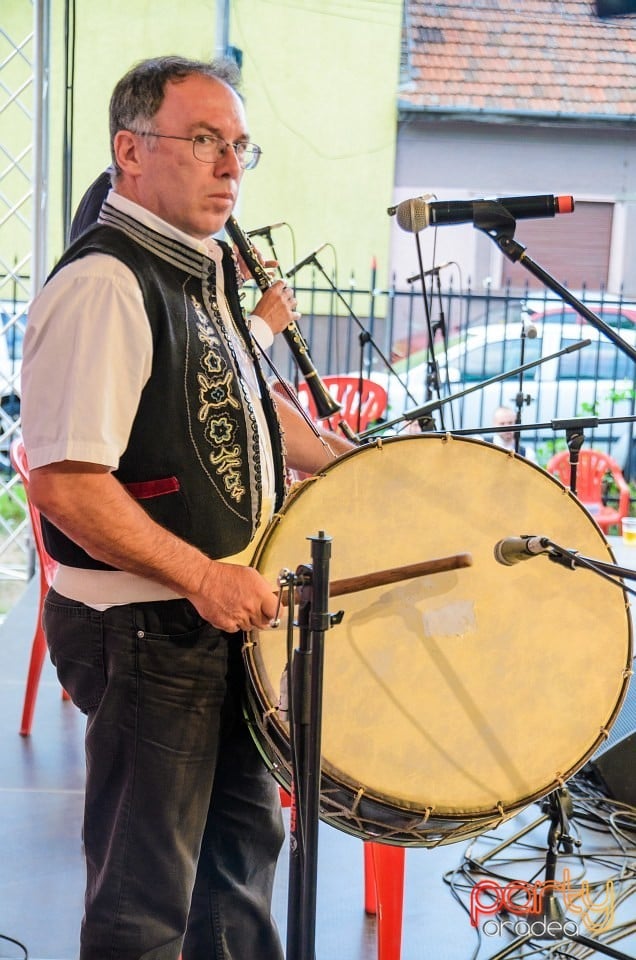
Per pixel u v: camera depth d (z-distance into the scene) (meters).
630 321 7.86
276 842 1.83
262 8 8.10
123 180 1.59
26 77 7.45
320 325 8.42
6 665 3.96
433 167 8.65
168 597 1.57
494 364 7.71
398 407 7.65
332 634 1.61
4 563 6.67
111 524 1.45
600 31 8.67
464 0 8.57
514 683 1.66
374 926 2.36
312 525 1.64
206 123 1.52
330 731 1.57
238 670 1.66
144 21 7.60
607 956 2.21
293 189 8.41
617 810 2.90
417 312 8.55
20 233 7.36
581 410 7.83
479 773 1.60
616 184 8.80
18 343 5.96
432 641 1.64
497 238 2.05
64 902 2.41
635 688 3.16
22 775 3.06
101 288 1.45
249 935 1.80
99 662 1.59
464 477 1.72
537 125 8.71
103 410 1.43
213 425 1.56
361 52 8.30
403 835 1.62
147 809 1.58
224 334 1.59
